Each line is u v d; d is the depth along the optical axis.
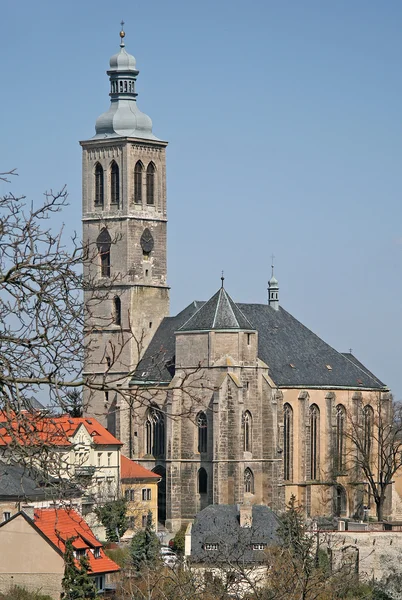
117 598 86.44
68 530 145.50
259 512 189.88
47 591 140.88
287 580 75.50
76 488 49.53
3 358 47.62
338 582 81.81
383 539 159.62
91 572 135.62
